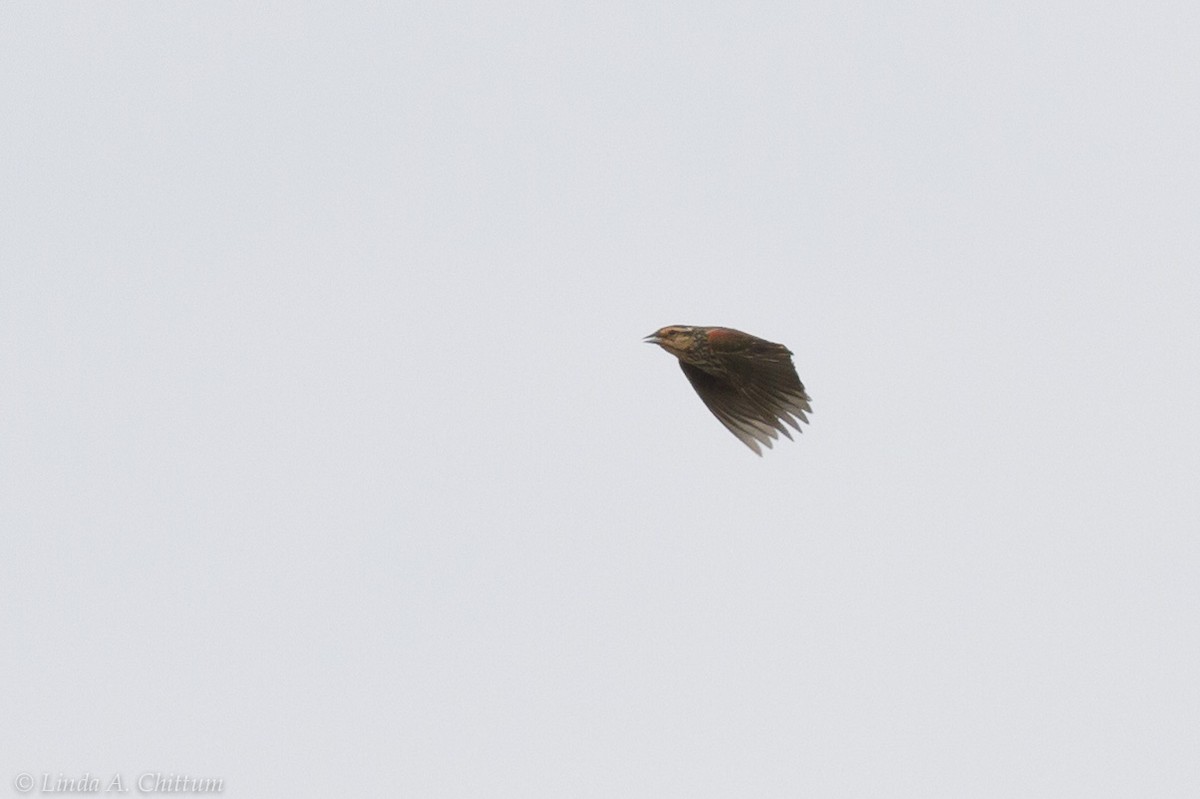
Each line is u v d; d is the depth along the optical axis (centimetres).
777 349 1881
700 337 1881
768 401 1898
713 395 1923
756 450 1902
